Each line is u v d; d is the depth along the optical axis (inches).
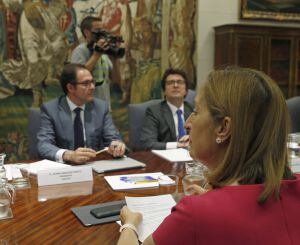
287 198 31.4
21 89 156.9
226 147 33.1
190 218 29.6
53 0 159.8
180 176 73.7
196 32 195.8
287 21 217.2
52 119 98.9
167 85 113.0
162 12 184.9
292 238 29.4
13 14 152.4
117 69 176.1
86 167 70.6
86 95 100.1
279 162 32.1
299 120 118.2
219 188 32.2
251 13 210.4
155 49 185.2
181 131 113.2
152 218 48.4
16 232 47.3
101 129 105.5
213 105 33.0
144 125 112.8
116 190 64.6
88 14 167.2
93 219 50.9
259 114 31.6
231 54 191.5
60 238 45.6
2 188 57.5
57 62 162.9
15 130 157.6
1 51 151.3
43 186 67.0
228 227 29.1
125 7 175.5
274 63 201.0
